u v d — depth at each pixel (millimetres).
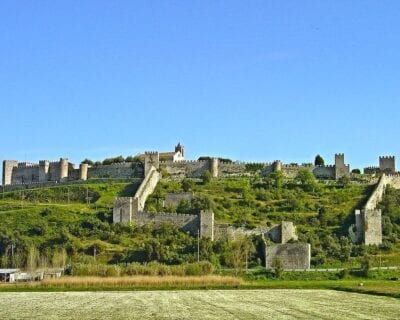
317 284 173125
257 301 129125
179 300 132750
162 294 148875
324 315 104312
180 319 100875
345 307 116125
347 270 199750
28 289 164000
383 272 199875
